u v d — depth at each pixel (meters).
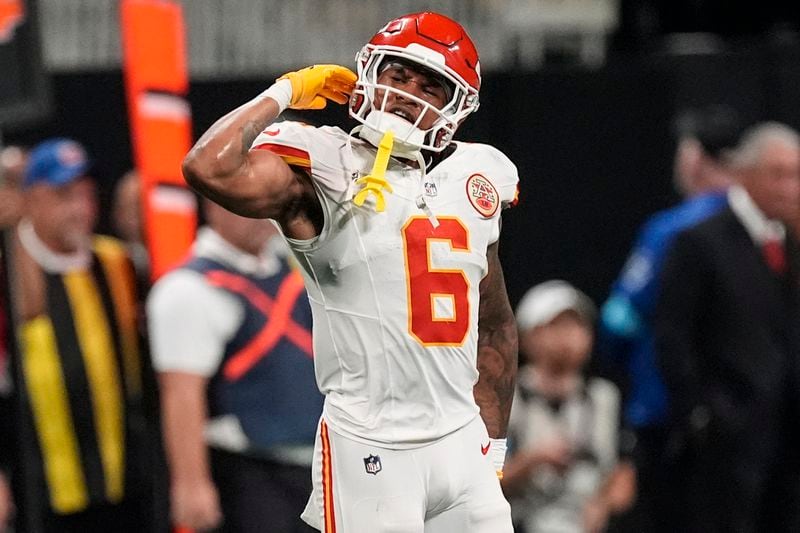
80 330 21.98
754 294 24.41
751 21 33.50
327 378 12.64
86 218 22.23
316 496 12.78
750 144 24.56
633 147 28.45
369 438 12.35
